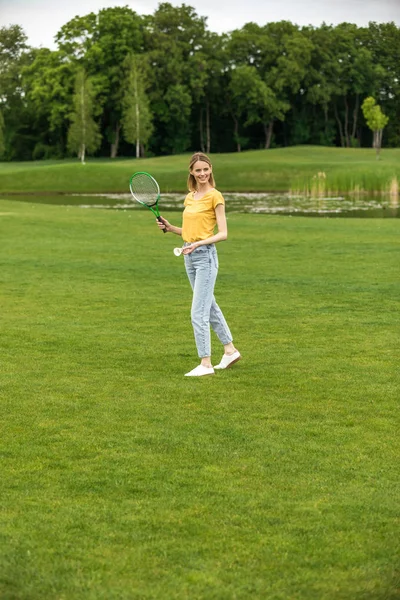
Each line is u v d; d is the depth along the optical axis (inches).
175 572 145.1
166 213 1105.4
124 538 157.4
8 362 300.4
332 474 189.9
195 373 282.7
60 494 178.2
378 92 4092.0
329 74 3951.8
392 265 577.0
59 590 139.6
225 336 290.8
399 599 136.9
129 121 3341.5
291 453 203.8
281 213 1336.1
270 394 258.1
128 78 3430.1
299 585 141.1
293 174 2181.3
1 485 183.3
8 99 3900.1
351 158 2573.8
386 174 1937.7
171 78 3686.0
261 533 159.6
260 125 4183.1
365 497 176.4
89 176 2261.3
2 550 152.4
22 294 460.4
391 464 196.2
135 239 763.4
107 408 242.2
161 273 546.0
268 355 312.7
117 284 498.0
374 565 147.5
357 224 912.9
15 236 786.8
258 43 3828.7
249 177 2187.5
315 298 444.5
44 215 1032.8
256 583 141.4
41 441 212.8
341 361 301.9
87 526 162.4
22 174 2266.2
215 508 170.9
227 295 455.5
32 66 3737.7
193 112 4092.0
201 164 285.1
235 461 198.4
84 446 209.0
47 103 3644.2
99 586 140.5
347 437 215.9
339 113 4220.0
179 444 210.2
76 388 264.7
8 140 3875.5
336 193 1910.7
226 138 4175.7
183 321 382.9
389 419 231.6
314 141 4104.3
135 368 293.4
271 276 530.3
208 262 285.1
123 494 178.2
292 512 168.9
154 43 3710.6
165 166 2420.0
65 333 354.3
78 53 3656.5
